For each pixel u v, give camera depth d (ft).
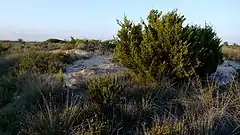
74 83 11.49
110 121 8.31
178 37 10.59
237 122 7.75
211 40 11.76
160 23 11.02
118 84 9.69
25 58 15.66
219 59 11.94
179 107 8.66
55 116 8.19
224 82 10.98
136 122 8.23
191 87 9.71
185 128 7.27
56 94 10.11
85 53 20.44
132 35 11.41
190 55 10.50
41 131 7.88
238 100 8.36
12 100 10.69
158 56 10.69
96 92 9.27
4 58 18.63
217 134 7.50
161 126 7.59
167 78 10.50
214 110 7.91
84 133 7.39
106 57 18.70
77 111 8.41
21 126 8.29
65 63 16.03
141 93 9.53
